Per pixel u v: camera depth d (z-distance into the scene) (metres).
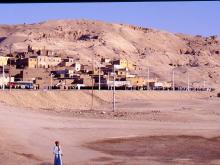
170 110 104.31
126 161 35.81
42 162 33.12
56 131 52.91
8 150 36.88
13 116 63.25
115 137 50.75
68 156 37.03
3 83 126.69
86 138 49.03
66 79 173.62
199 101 155.38
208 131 59.53
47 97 114.62
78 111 87.56
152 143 47.31
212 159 38.34
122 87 178.00
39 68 181.75
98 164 34.00
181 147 45.16
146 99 154.38
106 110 99.06
